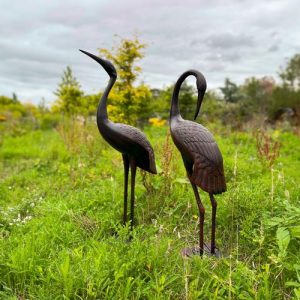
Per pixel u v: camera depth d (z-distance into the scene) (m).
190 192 2.12
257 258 1.46
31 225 1.80
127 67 4.56
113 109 4.57
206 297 1.20
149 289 1.21
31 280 1.26
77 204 2.07
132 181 1.68
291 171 2.91
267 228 1.50
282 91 12.30
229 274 1.21
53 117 9.24
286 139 4.80
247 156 3.38
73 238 1.59
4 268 1.32
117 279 1.19
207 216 1.87
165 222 1.78
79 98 8.81
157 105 6.61
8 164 3.88
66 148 4.04
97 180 2.65
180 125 1.43
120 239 1.49
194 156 1.34
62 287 1.20
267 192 2.08
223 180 1.35
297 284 1.14
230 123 5.89
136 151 1.62
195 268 1.33
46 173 3.20
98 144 3.95
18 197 2.51
